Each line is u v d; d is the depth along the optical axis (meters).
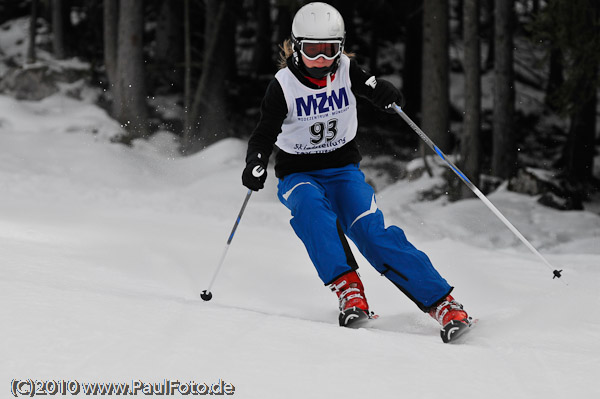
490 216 44.31
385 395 7.48
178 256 18.92
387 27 103.38
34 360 7.75
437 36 61.81
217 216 34.31
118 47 74.12
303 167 13.22
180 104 86.69
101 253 17.73
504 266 21.59
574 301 13.91
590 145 72.56
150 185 50.06
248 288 15.72
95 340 8.47
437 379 8.12
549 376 8.41
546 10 55.56
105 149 55.81
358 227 12.59
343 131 13.09
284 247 23.25
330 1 82.56
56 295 10.34
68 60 90.75
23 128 68.06
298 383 7.63
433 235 38.69
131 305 10.17
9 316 9.02
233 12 83.06
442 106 61.62
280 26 99.31
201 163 56.72
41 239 19.08
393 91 12.97
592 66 55.16
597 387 8.09
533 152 90.88
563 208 49.38
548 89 93.31
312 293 15.66
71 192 38.44
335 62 12.38
